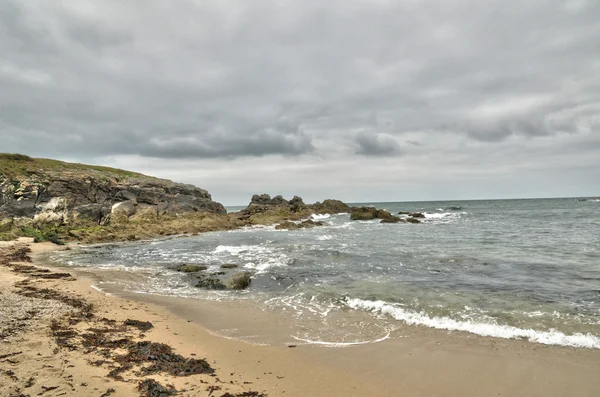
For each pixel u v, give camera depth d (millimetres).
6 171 45156
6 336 8953
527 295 14305
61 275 19094
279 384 7520
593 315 11844
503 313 12219
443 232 41094
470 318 11828
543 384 7633
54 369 7285
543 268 19375
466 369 8344
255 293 16031
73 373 7188
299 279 18422
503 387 7543
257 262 23609
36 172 47750
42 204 44062
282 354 9219
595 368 8258
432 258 23438
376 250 27641
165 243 36156
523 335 10312
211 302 14586
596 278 16891
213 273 20344
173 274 20344
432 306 13164
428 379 7891
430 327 11188
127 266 23094
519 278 17297
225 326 11578
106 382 6961
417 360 8844
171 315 12711
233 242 35969
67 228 41844
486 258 22859
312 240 36125
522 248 26922
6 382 6574
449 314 12273
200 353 9156
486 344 9773
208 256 26875
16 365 7328
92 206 47250
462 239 33844
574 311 12281
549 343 9750
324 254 26172
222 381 7520
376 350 9492
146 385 6934
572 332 10438
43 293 14578
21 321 10297
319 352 9375
